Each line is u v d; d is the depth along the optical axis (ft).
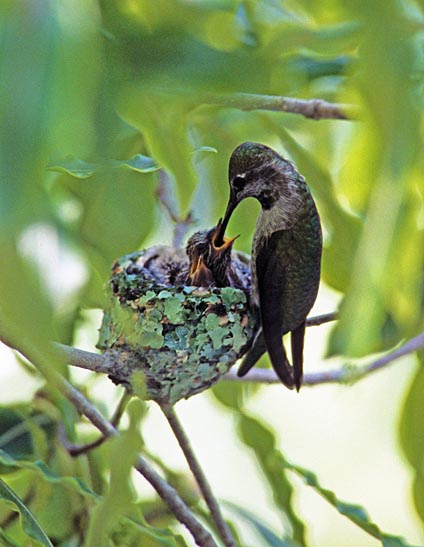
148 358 9.17
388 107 5.25
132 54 6.03
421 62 7.81
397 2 5.30
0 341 7.49
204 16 7.62
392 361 9.19
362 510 9.23
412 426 9.29
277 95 9.02
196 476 9.11
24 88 3.83
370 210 5.51
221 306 9.21
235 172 9.15
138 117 8.83
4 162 3.70
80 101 4.17
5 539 9.07
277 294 9.12
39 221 3.86
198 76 6.29
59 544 9.27
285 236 9.12
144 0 7.50
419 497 9.29
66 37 4.08
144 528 9.18
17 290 3.76
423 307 9.06
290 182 9.13
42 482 9.24
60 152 4.19
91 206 9.23
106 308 9.21
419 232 8.83
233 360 9.23
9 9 3.95
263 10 8.82
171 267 9.51
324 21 8.77
